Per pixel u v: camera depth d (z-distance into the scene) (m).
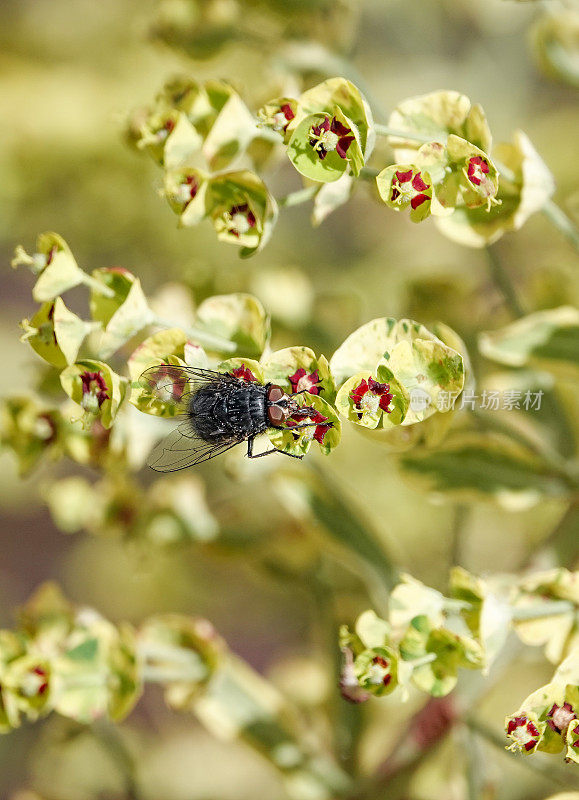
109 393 0.39
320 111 0.38
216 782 0.59
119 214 0.61
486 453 0.42
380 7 0.79
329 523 0.43
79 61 0.64
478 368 0.44
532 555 0.43
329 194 0.40
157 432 0.42
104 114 0.61
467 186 0.38
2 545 1.03
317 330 0.45
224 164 0.40
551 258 0.60
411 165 0.38
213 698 0.43
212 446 0.42
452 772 0.44
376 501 0.60
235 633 0.89
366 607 0.46
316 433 0.38
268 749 0.43
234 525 0.45
